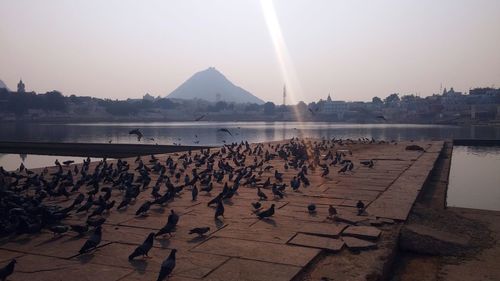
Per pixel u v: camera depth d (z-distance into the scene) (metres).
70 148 58.44
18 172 26.02
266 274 9.29
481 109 185.25
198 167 28.52
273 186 18.50
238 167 28.67
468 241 13.16
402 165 30.12
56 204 16.28
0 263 9.84
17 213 12.77
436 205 18.69
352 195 18.45
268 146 47.81
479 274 10.84
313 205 15.24
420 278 10.65
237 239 11.82
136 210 15.41
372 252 11.05
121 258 10.26
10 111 199.75
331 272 9.70
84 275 9.15
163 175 22.19
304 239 11.84
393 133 116.81
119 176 22.19
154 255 10.49
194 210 15.41
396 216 14.42
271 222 13.70
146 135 110.62
